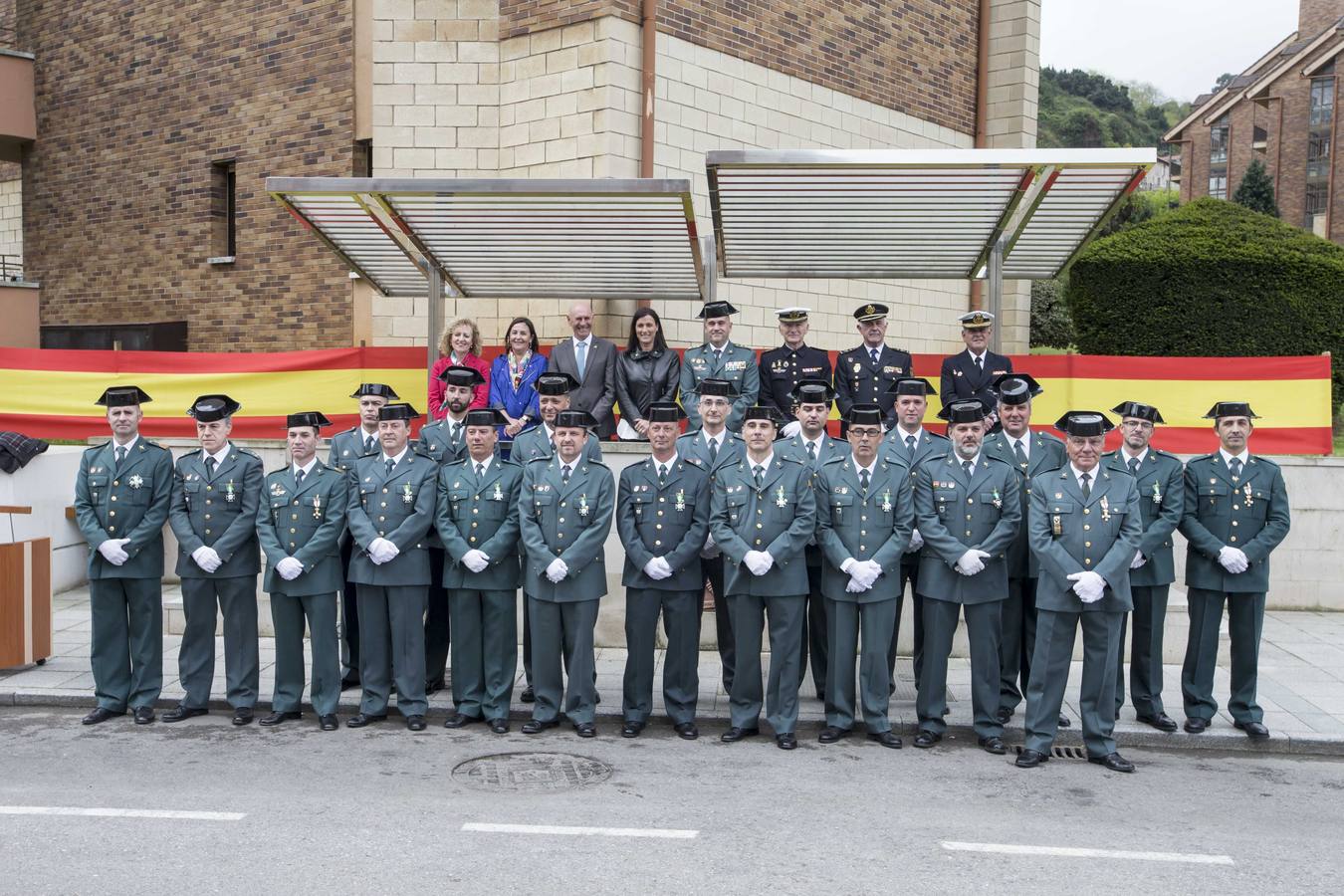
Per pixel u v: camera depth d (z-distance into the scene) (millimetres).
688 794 6660
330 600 8172
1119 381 11492
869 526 7848
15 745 7621
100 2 16922
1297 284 13984
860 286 14172
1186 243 14234
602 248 10680
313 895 5141
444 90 12305
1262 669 9773
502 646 8086
